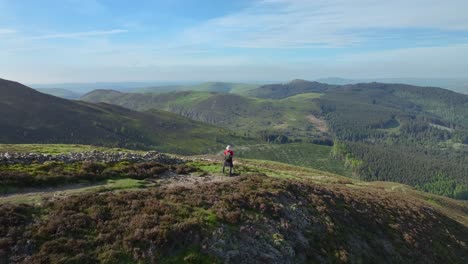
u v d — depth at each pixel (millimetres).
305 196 30875
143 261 17359
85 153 34188
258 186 29828
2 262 15484
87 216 19703
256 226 23281
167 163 37812
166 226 19828
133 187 26875
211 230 21078
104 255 16984
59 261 15945
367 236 29234
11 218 17984
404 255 29938
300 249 23094
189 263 18219
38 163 28969
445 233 39594
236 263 19609
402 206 41594
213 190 27094
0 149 40625
